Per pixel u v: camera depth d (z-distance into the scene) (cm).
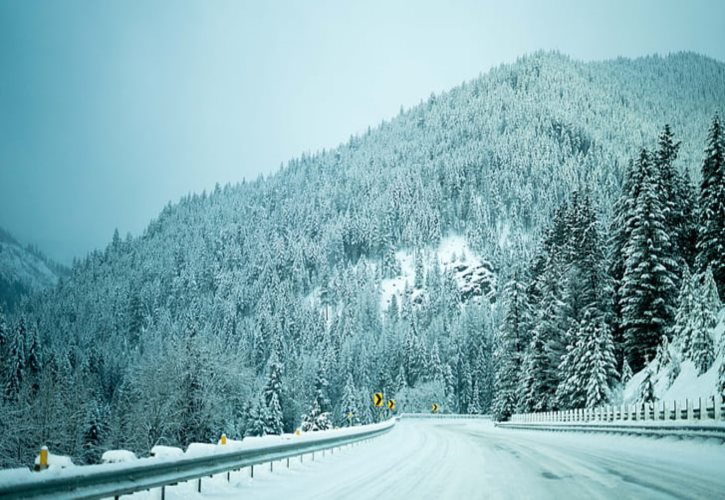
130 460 870
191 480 1113
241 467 1241
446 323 17488
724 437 1852
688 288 3631
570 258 5112
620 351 4772
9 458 3759
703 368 3347
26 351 8106
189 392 4884
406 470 1486
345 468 1595
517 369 6094
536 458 1775
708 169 4062
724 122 4059
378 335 18200
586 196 5206
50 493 689
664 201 4506
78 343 18788
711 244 3978
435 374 12825
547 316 5194
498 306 18038
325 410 8750
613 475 1288
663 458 1716
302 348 15662
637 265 4253
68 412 5312
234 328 19350
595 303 4694
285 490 1163
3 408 3891
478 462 1666
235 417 5884
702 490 1044
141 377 5378
